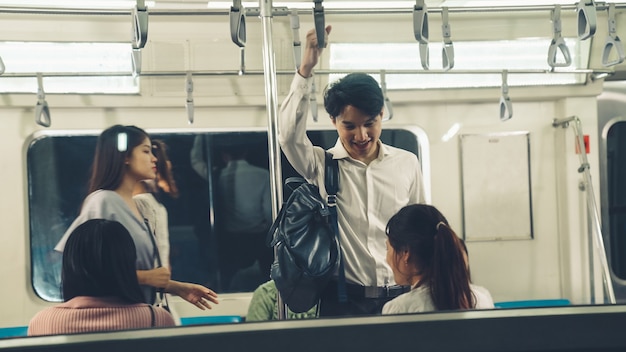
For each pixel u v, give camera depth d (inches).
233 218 138.5
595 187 144.9
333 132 138.5
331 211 98.2
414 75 137.3
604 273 138.3
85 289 81.7
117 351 47.2
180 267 137.6
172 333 48.0
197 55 130.0
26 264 133.7
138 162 116.4
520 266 145.8
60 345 47.0
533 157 145.1
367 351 47.9
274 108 87.0
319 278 85.7
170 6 119.5
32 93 129.3
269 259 139.3
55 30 126.3
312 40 87.7
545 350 48.4
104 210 112.1
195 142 137.2
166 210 136.6
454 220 144.3
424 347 48.1
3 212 132.6
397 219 80.0
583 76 140.0
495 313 49.6
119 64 130.0
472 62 135.3
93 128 134.1
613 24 100.0
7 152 132.3
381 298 103.1
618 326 49.2
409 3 112.5
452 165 143.6
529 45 135.7
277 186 88.3
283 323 48.9
